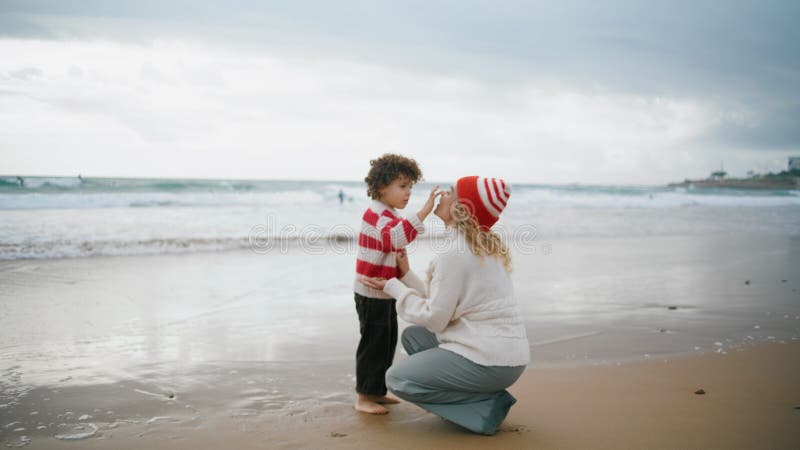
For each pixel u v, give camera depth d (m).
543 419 3.04
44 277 7.00
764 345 4.56
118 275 7.29
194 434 2.84
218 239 10.45
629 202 28.00
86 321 5.11
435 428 2.95
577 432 2.86
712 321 5.38
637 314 5.66
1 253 8.39
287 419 3.06
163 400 3.33
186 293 6.37
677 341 4.68
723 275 8.18
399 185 3.24
